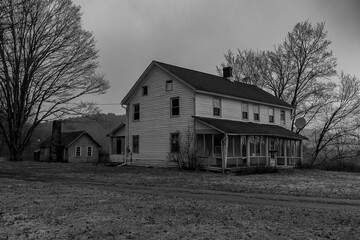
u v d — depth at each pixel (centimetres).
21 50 3244
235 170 2300
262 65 4272
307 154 3941
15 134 3441
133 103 2980
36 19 3184
